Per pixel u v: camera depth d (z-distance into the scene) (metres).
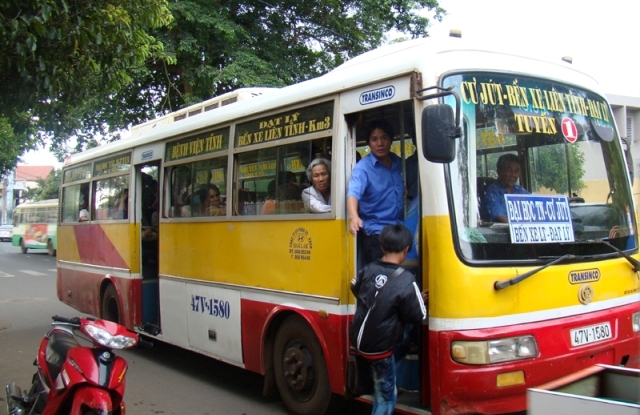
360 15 17.48
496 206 4.20
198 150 6.71
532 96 4.58
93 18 6.59
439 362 3.95
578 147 4.79
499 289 4.02
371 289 4.03
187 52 14.85
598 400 2.40
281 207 5.38
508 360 3.97
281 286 5.32
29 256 31.48
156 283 8.22
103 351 4.36
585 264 4.48
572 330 4.27
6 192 83.12
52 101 6.80
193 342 6.66
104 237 8.90
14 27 5.71
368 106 4.55
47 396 4.54
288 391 5.42
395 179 4.75
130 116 17.80
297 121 5.26
